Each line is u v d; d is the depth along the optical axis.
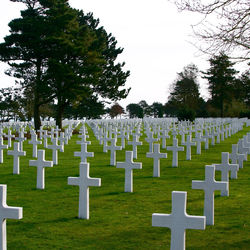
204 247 6.85
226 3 9.91
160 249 6.76
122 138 24.27
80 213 8.64
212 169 8.00
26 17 39.09
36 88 39.28
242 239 7.24
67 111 78.06
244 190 11.55
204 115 69.62
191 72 92.81
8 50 38.28
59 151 22.56
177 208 5.49
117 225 8.14
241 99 79.75
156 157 13.97
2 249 5.94
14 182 13.04
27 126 49.19
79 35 43.28
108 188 11.92
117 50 57.84
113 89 50.94
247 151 16.28
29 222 8.37
